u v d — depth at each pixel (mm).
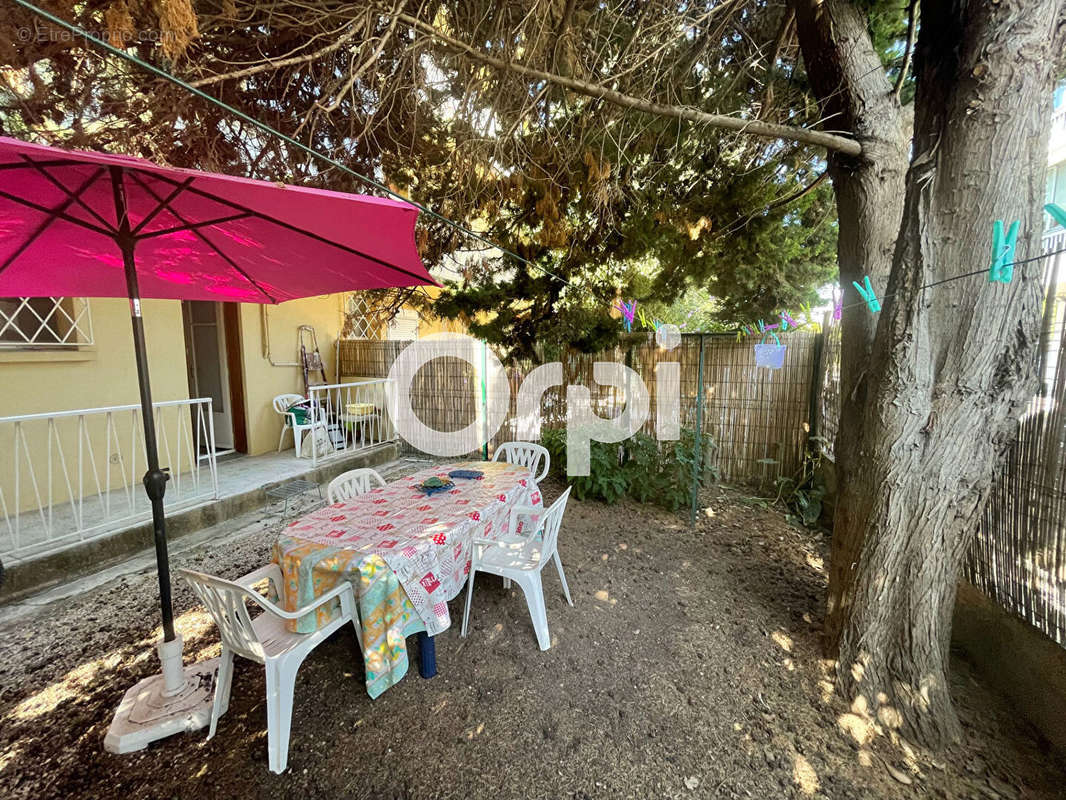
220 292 2791
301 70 2316
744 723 1932
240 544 3629
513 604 2828
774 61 2777
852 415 2230
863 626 2057
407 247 2070
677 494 4387
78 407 3949
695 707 2012
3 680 2176
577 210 3518
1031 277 1724
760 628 2541
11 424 3543
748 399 4957
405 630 2061
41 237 1831
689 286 4422
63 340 3840
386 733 1878
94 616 2676
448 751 1795
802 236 4527
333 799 1609
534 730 1892
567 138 2936
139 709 1901
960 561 1966
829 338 4211
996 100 1640
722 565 3303
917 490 1935
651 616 2674
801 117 3012
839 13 2244
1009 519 2010
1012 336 1772
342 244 2059
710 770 1723
